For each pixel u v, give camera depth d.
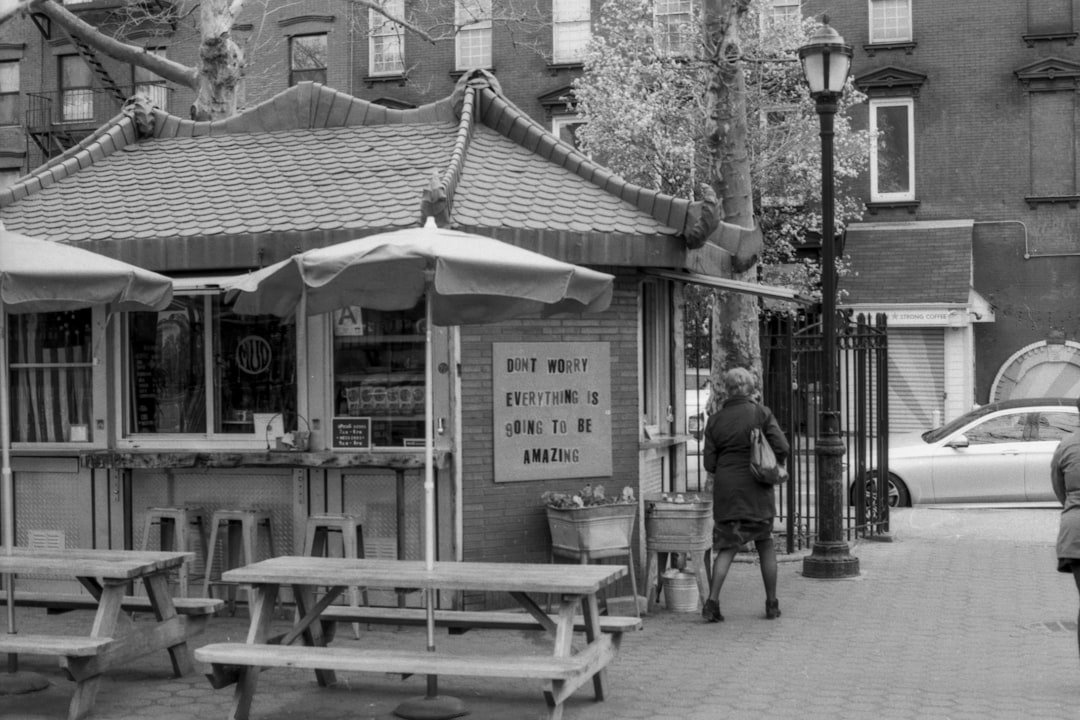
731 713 7.55
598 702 7.86
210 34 17.66
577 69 32.78
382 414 10.46
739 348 15.32
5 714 7.79
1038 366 30.36
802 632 10.02
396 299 8.35
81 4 33.00
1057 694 7.94
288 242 10.27
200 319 10.92
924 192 30.94
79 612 11.02
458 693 8.24
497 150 11.35
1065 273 30.28
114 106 36.06
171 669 8.90
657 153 25.33
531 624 8.23
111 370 11.03
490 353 10.33
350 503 10.47
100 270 8.10
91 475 11.02
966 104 30.78
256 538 10.41
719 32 14.98
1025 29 30.45
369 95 33.88
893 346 30.45
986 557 14.02
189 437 10.90
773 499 10.65
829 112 13.02
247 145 12.00
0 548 8.70
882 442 15.73
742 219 15.03
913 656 9.12
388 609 8.66
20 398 11.26
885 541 15.31
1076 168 30.31
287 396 10.72
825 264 13.04
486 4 30.12
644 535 11.13
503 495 10.35
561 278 7.67
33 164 36.66
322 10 33.88
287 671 8.91
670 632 10.05
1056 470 8.27
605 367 10.76
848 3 31.42
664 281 12.19
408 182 10.81
